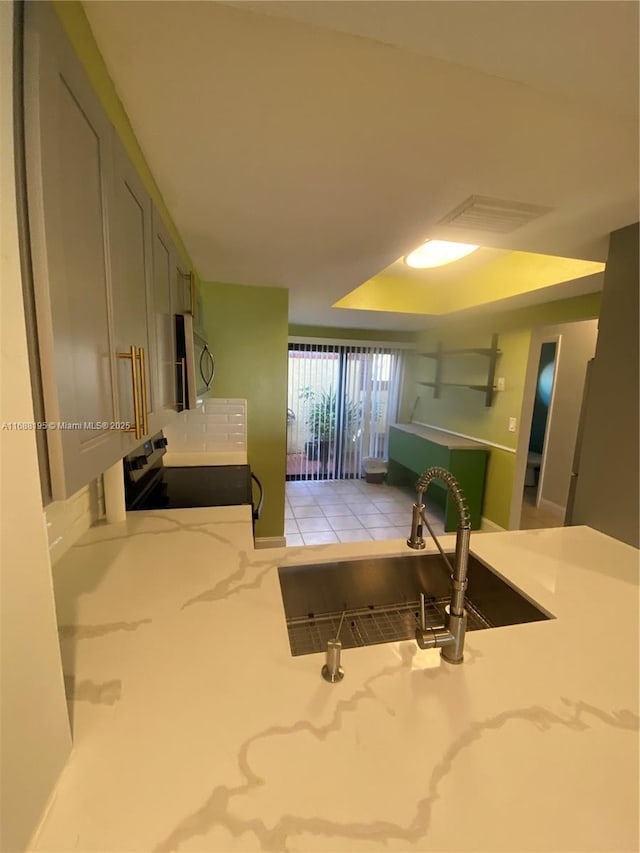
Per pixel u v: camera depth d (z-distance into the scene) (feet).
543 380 16.20
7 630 1.43
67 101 1.84
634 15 1.88
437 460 12.82
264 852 1.57
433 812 1.74
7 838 1.42
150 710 2.21
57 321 1.72
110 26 2.39
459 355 13.94
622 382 5.18
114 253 2.57
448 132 3.40
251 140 3.57
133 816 1.68
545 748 2.07
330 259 7.07
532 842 1.65
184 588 3.48
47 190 1.62
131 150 3.43
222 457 8.54
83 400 2.05
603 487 5.33
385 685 2.45
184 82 2.85
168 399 4.53
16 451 1.46
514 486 11.21
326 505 14.73
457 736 2.11
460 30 2.03
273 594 3.42
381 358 17.57
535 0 1.80
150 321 3.60
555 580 3.91
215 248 6.48
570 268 7.78
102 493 5.00
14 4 1.45
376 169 4.01
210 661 2.60
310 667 2.57
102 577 3.66
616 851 1.64
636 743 2.13
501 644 2.89
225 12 2.29
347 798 1.78
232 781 1.83
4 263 1.37
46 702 1.69
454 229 5.55
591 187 4.31
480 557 4.40
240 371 9.65
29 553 1.56
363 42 2.47
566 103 2.99
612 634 3.06
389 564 4.33
